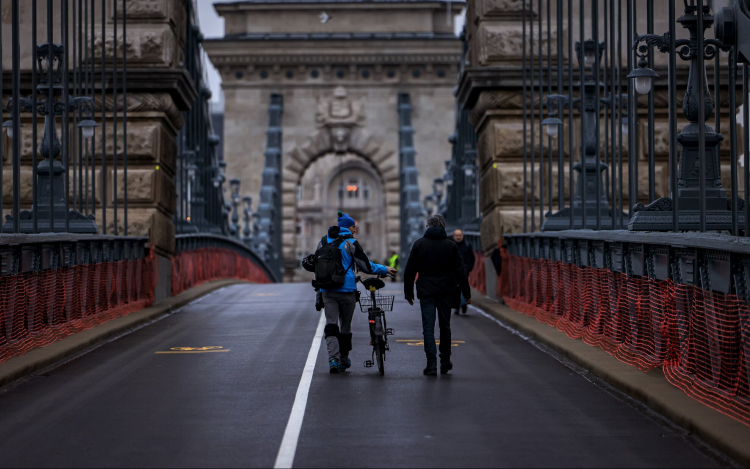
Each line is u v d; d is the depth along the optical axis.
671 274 17.31
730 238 14.24
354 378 18.81
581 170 32.03
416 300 39.97
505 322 30.67
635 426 14.09
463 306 34.00
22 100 31.00
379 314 19.69
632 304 19.88
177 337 26.61
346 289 19.59
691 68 21.95
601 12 41.38
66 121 31.47
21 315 21.16
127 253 34.44
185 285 46.88
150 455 12.34
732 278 14.21
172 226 42.59
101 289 29.62
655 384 16.53
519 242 35.59
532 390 17.30
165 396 16.75
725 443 12.20
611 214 33.09
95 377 19.09
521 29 41.06
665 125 41.44
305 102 94.94
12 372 18.42
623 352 19.86
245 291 51.09
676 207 20.64
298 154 94.75
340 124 94.75
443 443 12.95
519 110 41.09
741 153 39.50
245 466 11.73
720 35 18.22
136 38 40.09
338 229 19.97
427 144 95.81
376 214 167.62
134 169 40.47
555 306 27.58
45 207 31.36
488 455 12.29
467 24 45.75
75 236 25.81
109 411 15.36
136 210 40.34
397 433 13.58
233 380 18.55
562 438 13.28
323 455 12.27
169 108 40.44
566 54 40.97
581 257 25.19
